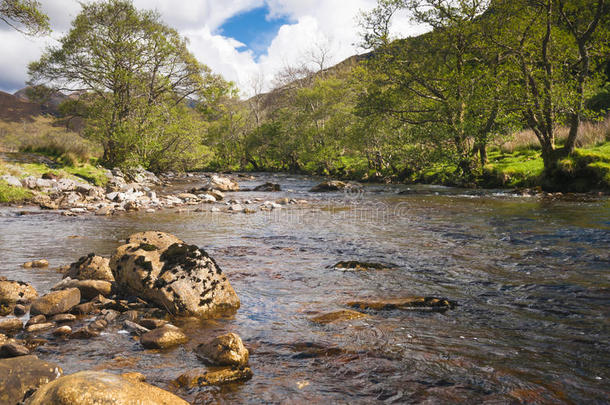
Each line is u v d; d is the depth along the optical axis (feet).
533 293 16.08
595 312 13.88
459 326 12.84
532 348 11.09
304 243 27.45
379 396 8.67
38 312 13.94
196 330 12.87
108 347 11.43
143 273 15.60
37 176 69.56
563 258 21.49
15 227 35.40
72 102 115.96
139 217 42.98
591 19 61.82
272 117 207.51
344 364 10.23
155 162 111.65
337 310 14.44
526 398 8.49
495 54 75.20
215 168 199.93
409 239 28.12
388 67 82.43
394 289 16.99
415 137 82.38
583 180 57.52
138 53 106.32
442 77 80.18
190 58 121.60
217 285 15.25
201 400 8.49
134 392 7.13
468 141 84.33
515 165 73.26
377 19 80.74
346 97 151.53
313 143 156.66
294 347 11.35
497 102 68.18
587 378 9.37
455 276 18.81
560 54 66.23
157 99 119.85
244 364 10.23
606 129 76.54
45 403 6.64
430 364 10.16
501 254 22.89
